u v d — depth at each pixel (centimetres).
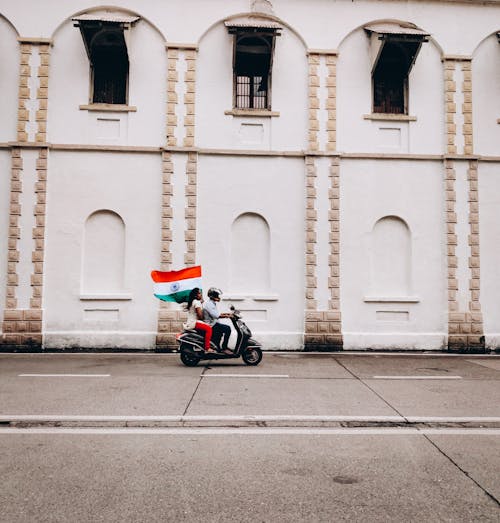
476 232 1413
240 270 1381
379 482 432
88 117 1373
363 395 785
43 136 1352
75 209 1353
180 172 1371
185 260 1355
